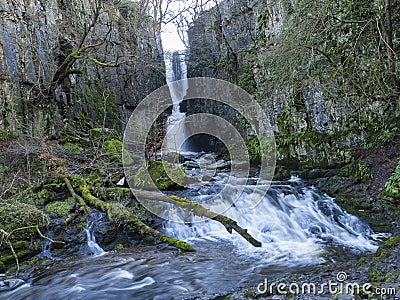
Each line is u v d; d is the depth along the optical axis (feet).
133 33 51.78
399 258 12.91
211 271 17.01
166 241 20.16
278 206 26.61
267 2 42.75
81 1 41.78
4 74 29.37
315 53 31.89
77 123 38.17
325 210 25.67
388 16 25.40
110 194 24.18
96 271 17.42
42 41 35.01
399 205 23.02
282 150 37.86
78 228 20.94
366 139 30.73
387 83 27.68
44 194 23.20
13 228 18.93
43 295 15.19
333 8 30.91
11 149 25.17
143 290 15.16
